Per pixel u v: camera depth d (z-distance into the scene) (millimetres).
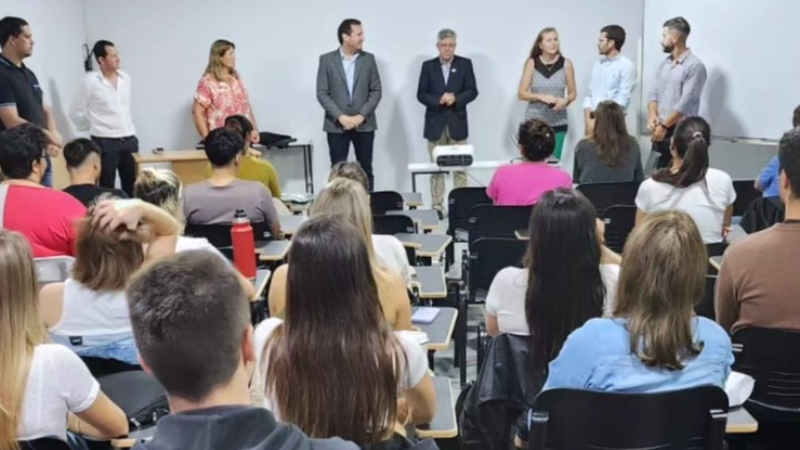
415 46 6957
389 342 1511
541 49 6406
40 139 2895
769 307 1987
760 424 2090
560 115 6453
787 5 5129
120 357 1996
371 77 6324
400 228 3592
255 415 834
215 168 3357
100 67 5855
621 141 4262
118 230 1881
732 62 5664
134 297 915
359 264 1462
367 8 6852
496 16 6926
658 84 5895
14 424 1494
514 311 2105
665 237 1554
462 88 6555
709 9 5812
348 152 6562
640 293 1573
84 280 1955
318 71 6352
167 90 6891
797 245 1951
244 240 2670
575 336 1626
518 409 2021
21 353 1515
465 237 4363
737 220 3979
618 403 1507
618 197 4082
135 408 1821
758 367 1976
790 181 1960
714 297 2369
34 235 2738
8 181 2846
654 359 1561
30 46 4574
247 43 6859
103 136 5844
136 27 6754
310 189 7137
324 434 1459
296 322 1462
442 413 1760
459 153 5781
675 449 1573
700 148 3059
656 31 6449
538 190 3707
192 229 3213
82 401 1589
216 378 888
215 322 886
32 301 1555
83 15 6656
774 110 5352
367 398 1458
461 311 3205
